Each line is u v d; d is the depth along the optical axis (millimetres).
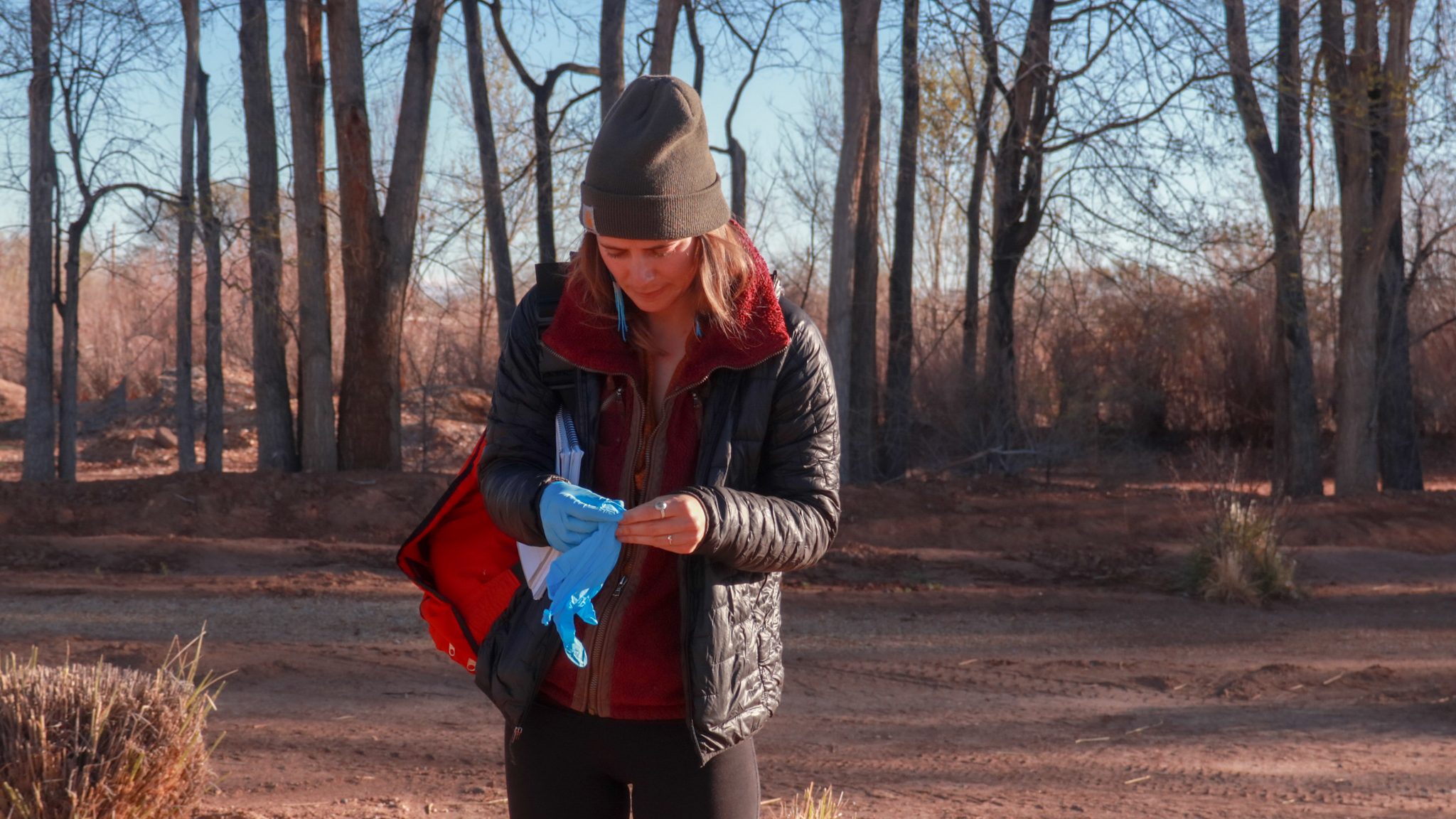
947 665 7715
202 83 15570
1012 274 18047
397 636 8000
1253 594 10711
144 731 3244
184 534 12906
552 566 1634
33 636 7441
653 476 1809
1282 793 4980
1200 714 6523
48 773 3039
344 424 15359
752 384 1758
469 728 5691
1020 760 5465
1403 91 14594
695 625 1734
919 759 5430
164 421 23891
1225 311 20641
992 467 17703
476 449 1924
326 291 15359
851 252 15742
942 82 19844
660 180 1599
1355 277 16094
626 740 1815
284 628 8148
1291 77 15297
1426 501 14836
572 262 1858
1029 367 19000
